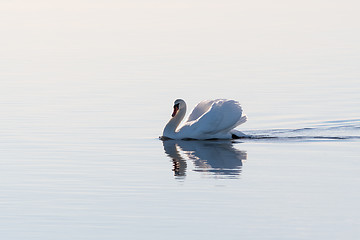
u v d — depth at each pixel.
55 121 28.31
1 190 18.11
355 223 15.00
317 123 27.44
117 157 22.22
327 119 28.06
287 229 14.67
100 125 27.55
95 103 32.16
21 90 35.84
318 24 64.44
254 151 23.00
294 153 22.47
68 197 17.38
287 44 52.47
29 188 18.28
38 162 21.45
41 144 24.17
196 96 33.56
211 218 15.49
